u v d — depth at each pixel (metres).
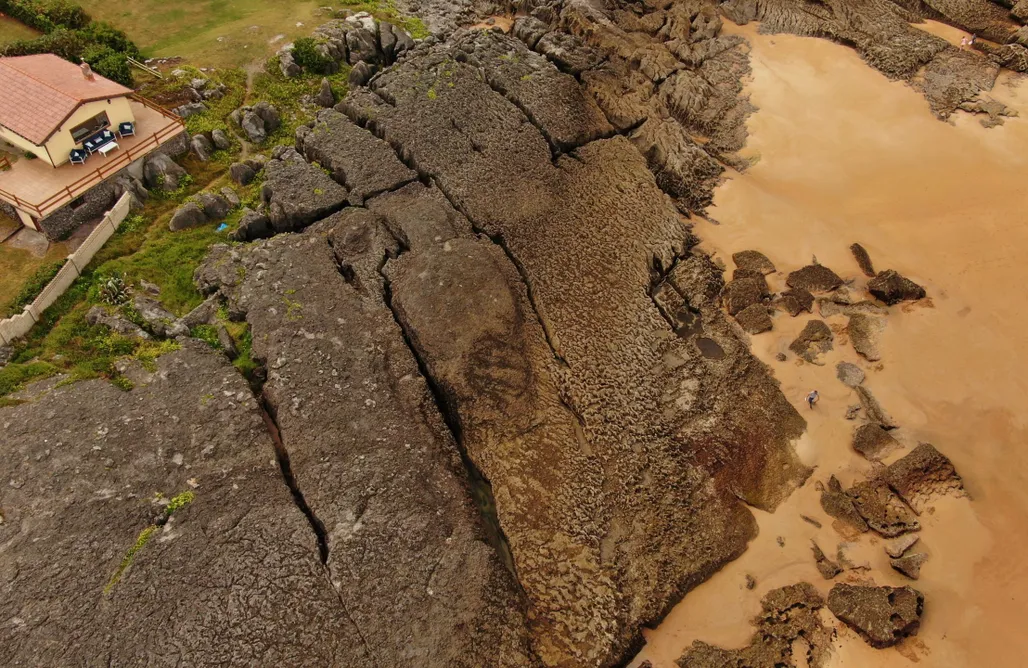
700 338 30.27
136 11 40.09
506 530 23.77
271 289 27.77
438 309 27.16
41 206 26.92
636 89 38.62
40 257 27.47
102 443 22.67
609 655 21.86
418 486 23.27
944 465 26.16
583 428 26.36
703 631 22.91
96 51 33.91
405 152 33.12
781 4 45.22
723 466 26.33
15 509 21.08
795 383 28.92
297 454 23.39
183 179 31.55
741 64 41.84
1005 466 26.41
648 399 27.59
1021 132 38.38
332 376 25.33
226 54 37.38
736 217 34.62
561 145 34.84
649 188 33.81
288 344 25.98
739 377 28.77
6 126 28.16
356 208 30.91
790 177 36.50
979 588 23.53
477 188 32.12
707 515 25.06
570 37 40.47
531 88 36.88
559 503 24.41
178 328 26.30
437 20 43.31
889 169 36.84
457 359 26.03
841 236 33.88
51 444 22.45
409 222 29.69
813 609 23.30
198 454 22.97
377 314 27.47
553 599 22.52
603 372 27.78
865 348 29.84
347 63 38.47
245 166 32.00
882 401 28.31
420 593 20.95
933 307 31.23
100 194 29.14
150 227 29.81
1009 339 30.03
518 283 29.73
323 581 20.75
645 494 25.20
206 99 34.91
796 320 31.05
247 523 21.55
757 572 24.08
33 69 29.80
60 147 28.66
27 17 36.81
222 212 30.86
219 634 19.61
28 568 20.00
